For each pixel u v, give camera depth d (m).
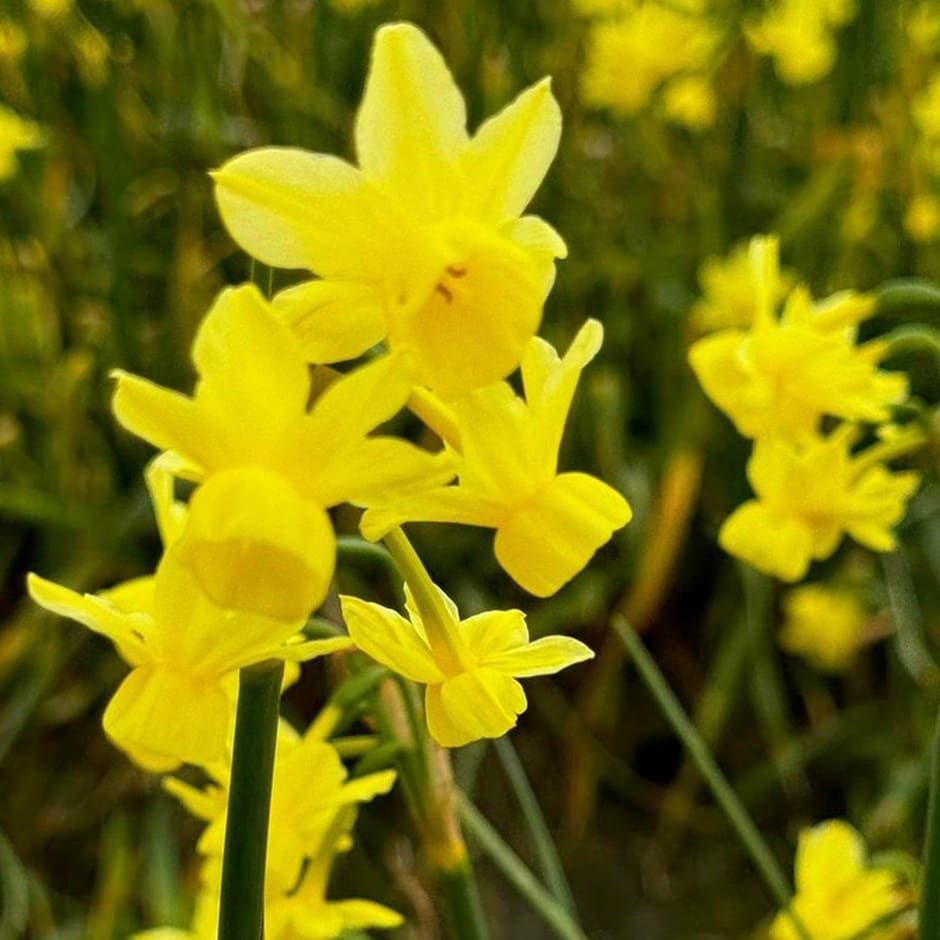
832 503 0.54
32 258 1.05
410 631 0.35
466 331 0.32
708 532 1.09
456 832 0.43
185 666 0.35
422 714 0.42
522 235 0.33
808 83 1.26
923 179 1.18
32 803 0.97
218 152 1.07
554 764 1.04
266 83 1.12
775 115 1.27
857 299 0.52
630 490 1.04
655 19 1.15
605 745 1.06
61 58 1.08
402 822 0.96
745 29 1.16
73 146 1.12
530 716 1.07
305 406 0.32
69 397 1.00
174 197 1.11
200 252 1.06
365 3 1.15
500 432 0.34
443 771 0.42
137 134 1.08
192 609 0.34
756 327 0.52
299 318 0.32
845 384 0.50
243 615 0.34
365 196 0.32
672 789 1.01
